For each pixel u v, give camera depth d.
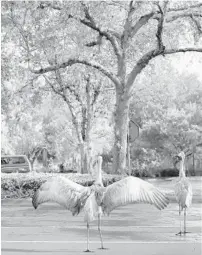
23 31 37.41
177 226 17.06
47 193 10.03
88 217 9.95
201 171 75.38
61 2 35.31
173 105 75.19
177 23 39.12
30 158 77.31
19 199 29.77
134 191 9.28
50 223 18.11
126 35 37.12
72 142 69.44
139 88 51.00
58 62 36.53
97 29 36.25
